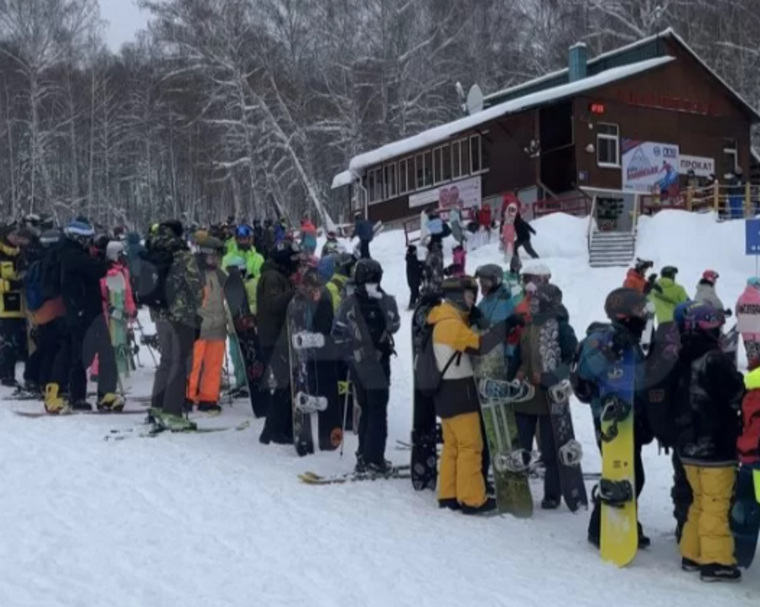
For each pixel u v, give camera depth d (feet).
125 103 197.06
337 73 154.20
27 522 19.03
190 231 74.95
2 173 185.26
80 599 14.75
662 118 96.78
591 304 60.85
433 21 163.22
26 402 33.71
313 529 19.48
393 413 34.35
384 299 24.97
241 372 36.35
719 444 17.76
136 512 20.07
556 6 172.35
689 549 18.33
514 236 72.38
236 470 24.39
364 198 121.80
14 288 37.11
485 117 95.14
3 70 181.37
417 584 16.38
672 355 18.53
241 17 148.77
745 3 151.23
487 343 21.70
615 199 92.43
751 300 41.27
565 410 22.38
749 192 83.56
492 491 23.06
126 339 41.68
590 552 19.31
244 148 146.61
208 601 14.97
